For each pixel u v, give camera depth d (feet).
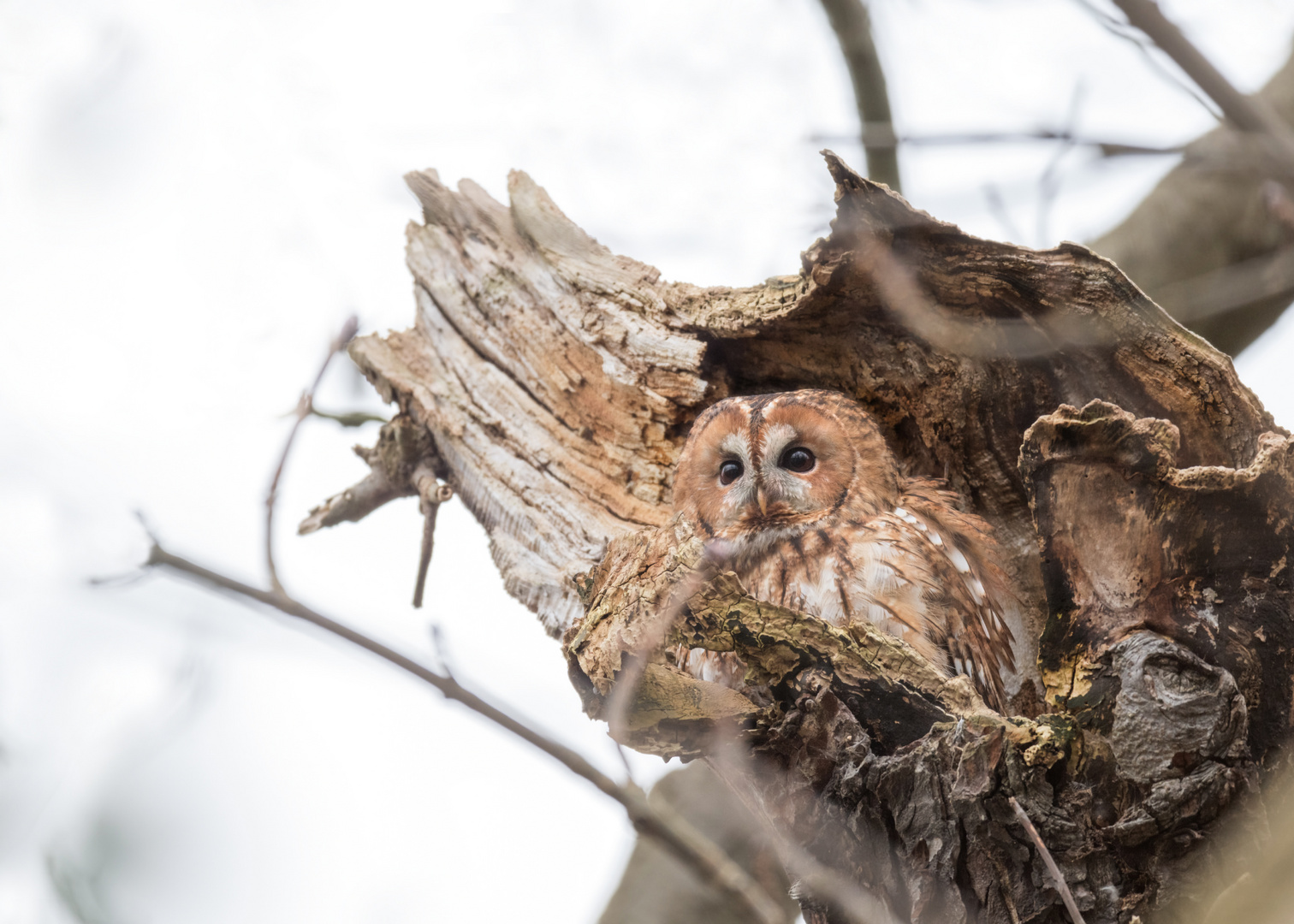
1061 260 22.24
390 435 31.01
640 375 28.68
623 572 21.63
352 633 19.77
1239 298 32.83
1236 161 28.14
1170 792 18.25
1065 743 18.99
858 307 26.55
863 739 19.54
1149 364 22.17
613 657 20.15
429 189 31.96
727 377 30.89
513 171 31.45
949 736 18.75
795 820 20.31
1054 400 25.26
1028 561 28.76
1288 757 18.85
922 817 18.93
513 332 30.45
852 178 22.63
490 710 19.76
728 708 20.36
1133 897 18.48
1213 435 21.86
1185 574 19.98
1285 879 15.39
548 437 30.04
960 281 23.70
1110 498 20.39
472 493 30.22
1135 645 19.27
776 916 23.48
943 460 29.37
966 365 26.08
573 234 30.53
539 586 28.30
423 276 31.89
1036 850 18.56
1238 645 19.36
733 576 20.31
